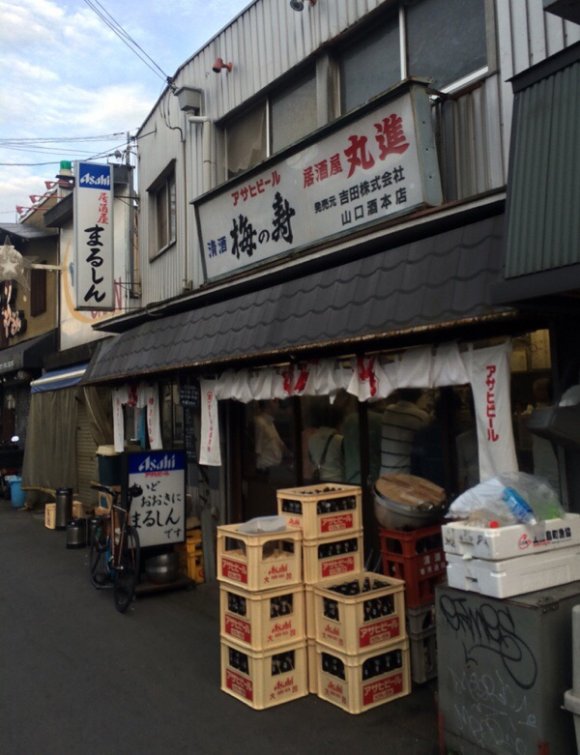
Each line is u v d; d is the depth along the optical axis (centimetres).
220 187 744
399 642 462
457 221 463
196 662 555
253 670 462
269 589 465
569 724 322
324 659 468
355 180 567
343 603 447
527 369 457
